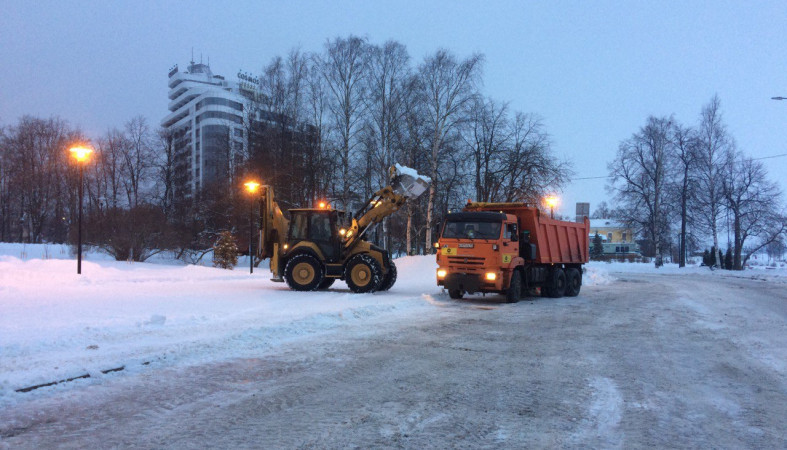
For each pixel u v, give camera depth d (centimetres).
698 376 641
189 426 429
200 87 10362
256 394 524
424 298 1426
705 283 2655
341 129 3158
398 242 4622
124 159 5381
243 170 3569
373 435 414
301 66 3322
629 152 4562
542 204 3503
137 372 598
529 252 1573
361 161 3175
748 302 1627
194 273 2248
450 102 3039
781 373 661
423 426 439
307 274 1583
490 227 1446
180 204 4653
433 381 593
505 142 3562
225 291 1532
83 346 705
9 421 433
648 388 580
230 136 4106
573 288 1864
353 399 515
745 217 4291
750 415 486
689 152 4219
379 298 1395
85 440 394
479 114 3375
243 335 809
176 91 11269
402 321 1056
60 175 5200
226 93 9200
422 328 973
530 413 482
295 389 545
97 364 604
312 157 3253
